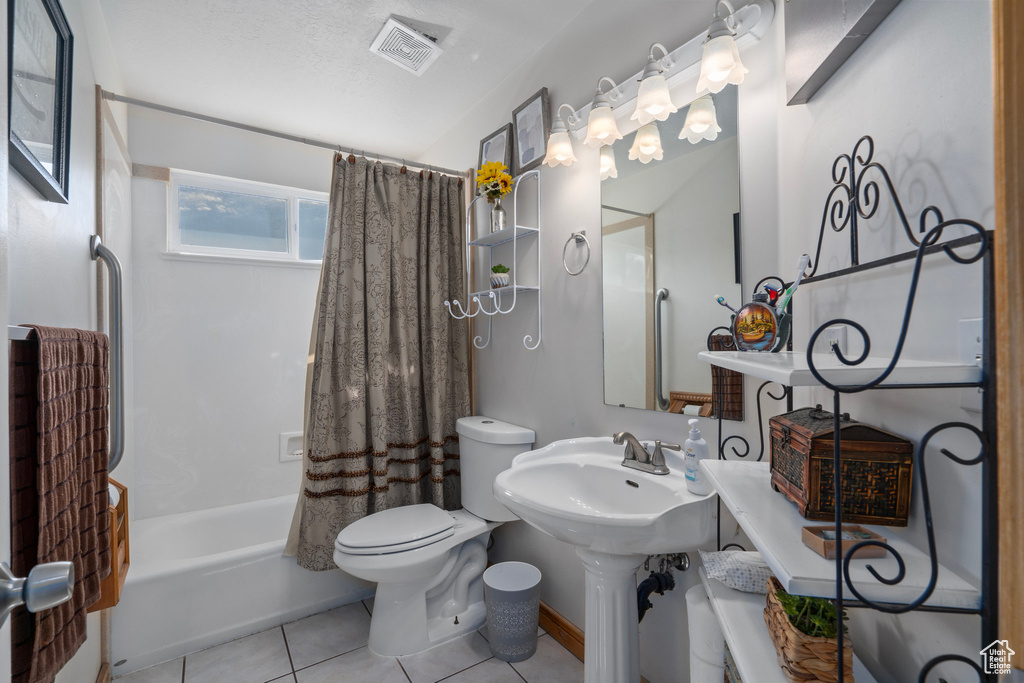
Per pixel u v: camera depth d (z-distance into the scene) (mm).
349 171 2277
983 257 553
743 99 1351
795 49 1078
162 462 2510
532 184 2158
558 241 2020
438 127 2791
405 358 2350
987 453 551
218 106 2533
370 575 1838
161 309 2508
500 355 2391
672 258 1538
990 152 587
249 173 2732
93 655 1632
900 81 764
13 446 776
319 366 2170
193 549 2441
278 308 2814
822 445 760
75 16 1353
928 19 697
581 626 1929
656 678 1611
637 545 1203
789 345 1171
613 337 1750
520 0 1824
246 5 1796
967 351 610
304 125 2746
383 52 2082
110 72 1992
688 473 1285
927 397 708
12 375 772
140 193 2453
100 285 1652
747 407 1346
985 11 596
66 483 909
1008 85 496
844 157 885
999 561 533
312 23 1906
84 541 1023
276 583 2123
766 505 851
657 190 1588
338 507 2191
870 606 588
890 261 739
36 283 998
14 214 875
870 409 871
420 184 2455
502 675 1801
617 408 1750
